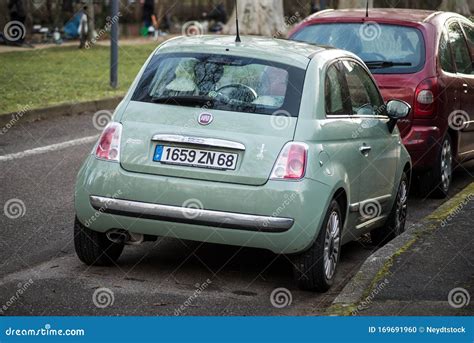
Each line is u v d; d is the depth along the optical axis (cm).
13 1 5403
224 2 7794
